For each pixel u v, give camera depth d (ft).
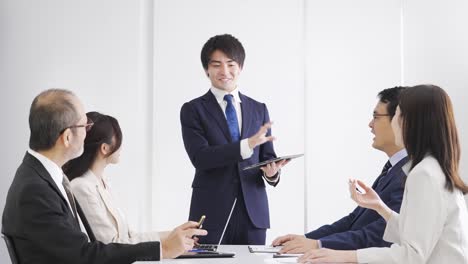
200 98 11.43
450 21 16.02
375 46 16.05
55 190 7.30
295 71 15.98
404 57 16.08
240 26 15.94
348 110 15.97
